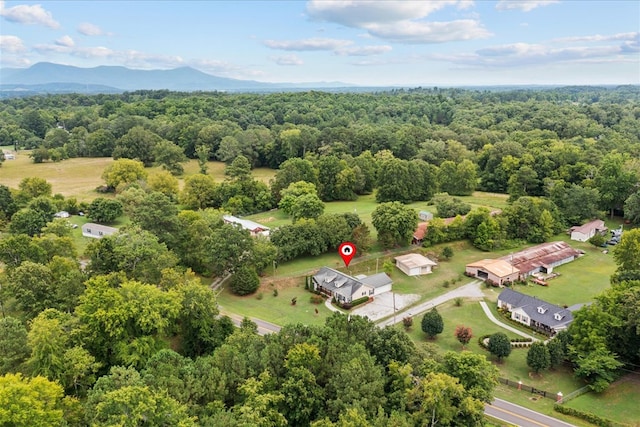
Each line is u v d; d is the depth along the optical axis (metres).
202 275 82.50
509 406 50.25
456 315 72.25
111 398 34.00
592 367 51.38
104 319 48.94
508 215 102.94
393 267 87.75
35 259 67.31
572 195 111.44
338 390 41.50
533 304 69.88
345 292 74.94
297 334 49.31
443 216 110.88
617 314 55.53
